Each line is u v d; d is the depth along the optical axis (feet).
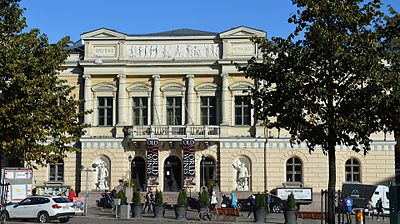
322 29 73.67
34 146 91.66
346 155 180.14
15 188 137.80
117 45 187.93
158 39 187.42
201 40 186.19
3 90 87.71
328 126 73.97
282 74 77.10
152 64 185.78
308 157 179.52
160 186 182.29
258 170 180.55
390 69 75.10
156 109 185.78
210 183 175.94
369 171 178.91
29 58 88.58
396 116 72.18
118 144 185.26
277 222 128.16
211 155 182.19
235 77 183.42
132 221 127.44
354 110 73.72
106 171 185.06
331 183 76.64
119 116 186.09
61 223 120.06
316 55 74.69
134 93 187.52
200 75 185.68
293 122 76.38
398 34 75.36
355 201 157.07
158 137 181.27
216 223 124.67
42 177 186.80
